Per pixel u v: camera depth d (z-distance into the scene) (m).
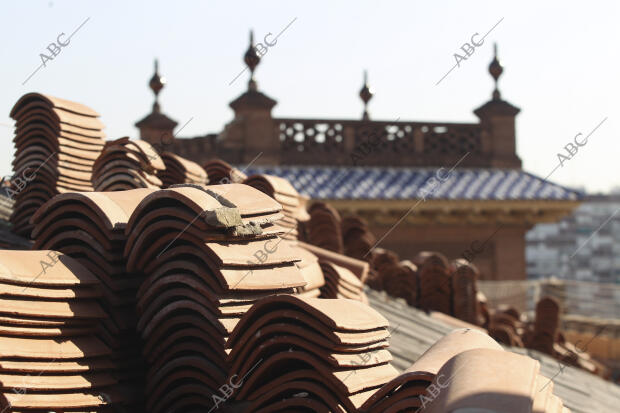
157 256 4.58
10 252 4.22
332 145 21.47
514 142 22.61
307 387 3.94
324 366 3.89
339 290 7.25
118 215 4.88
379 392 3.76
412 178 21.25
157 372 4.48
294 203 8.50
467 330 4.60
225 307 4.28
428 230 21.03
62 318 4.12
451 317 12.85
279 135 21.14
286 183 8.63
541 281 22.52
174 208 4.49
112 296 4.65
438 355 4.08
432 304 13.03
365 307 4.41
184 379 4.48
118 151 7.11
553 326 14.41
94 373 4.21
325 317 3.92
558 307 14.45
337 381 3.82
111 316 4.61
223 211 4.38
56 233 5.12
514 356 3.60
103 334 4.52
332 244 11.73
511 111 22.61
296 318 4.00
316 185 20.23
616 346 20.98
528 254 78.44
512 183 21.67
